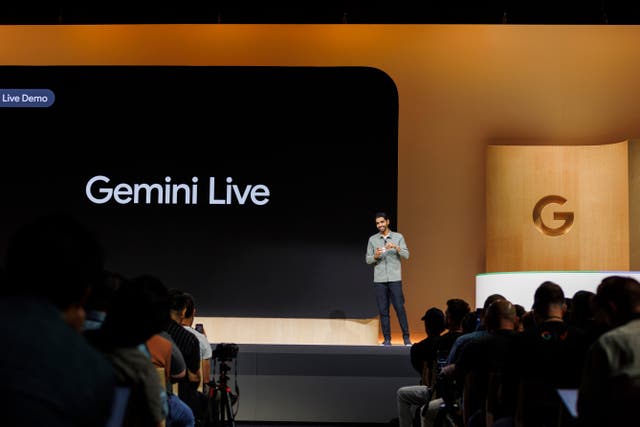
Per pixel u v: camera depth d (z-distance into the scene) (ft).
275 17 42.57
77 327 6.03
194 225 38.83
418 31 40.60
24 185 38.73
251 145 38.99
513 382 15.70
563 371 14.62
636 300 11.09
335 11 42.55
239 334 39.11
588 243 38.52
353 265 38.52
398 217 40.22
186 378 19.79
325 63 40.55
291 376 33.60
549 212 39.06
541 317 15.46
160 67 39.19
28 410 4.82
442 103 40.45
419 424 22.91
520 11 42.50
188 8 42.63
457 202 40.24
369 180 38.73
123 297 11.25
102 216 38.75
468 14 42.57
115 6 42.86
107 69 39.09
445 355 21.16
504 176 39.45
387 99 38.99
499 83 40.32
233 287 38.60
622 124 39.81
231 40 40.60
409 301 39.99
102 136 38.96
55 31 40.60
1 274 6.23
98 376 5.27
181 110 39.09
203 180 38.86
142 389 11.06
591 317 17.71
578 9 42.37
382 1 42.50
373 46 40.57
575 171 38.99
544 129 40.06
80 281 5.89
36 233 5.80
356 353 33.68
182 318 21.53
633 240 37.40
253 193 38.81
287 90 39.14
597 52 40.04
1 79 39.01
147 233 38.75
